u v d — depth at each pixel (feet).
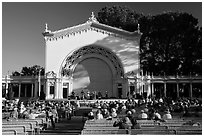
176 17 250.57
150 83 225.97
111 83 226.38
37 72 350.23
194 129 44.14
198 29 249.14
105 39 219.82
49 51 217.36
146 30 260.42
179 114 95.35
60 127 80.43
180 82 226.17
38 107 110.63
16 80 223.92
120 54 219.00
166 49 258.16
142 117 70.33
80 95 224.12
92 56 226.99
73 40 219.00
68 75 222.07
